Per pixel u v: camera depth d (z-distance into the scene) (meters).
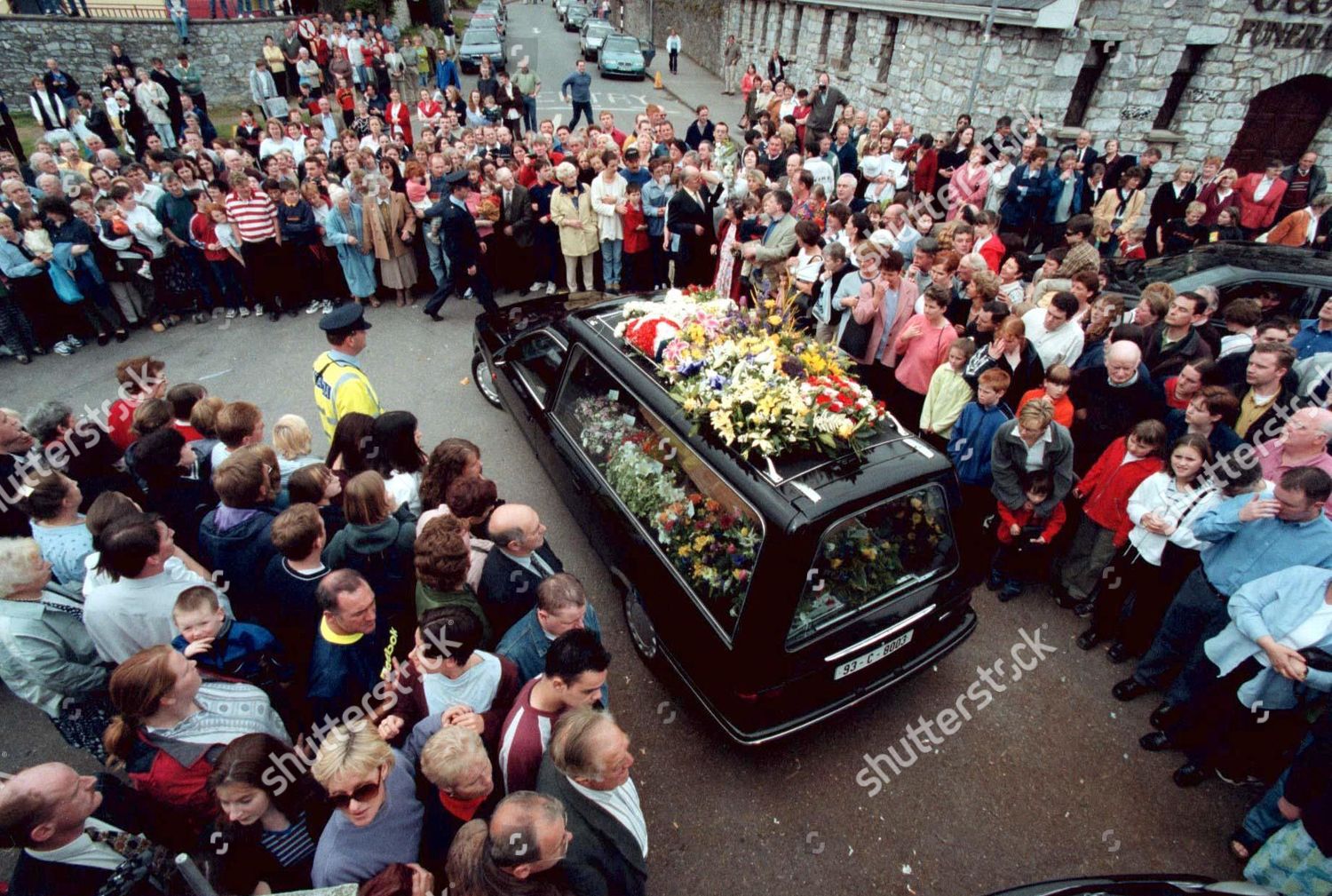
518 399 5.72
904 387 5.73
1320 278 6.17
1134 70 11.54
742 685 3.41
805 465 3.55
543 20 42.50
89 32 17.75
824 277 6.34
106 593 3.12
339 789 2.22
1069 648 4.62
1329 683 3.12
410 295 9.62
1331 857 2.85
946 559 3.81
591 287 9.48
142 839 2.48
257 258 8.45
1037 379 5.04
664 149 11.16
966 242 6.53
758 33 23.20
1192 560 4.03
